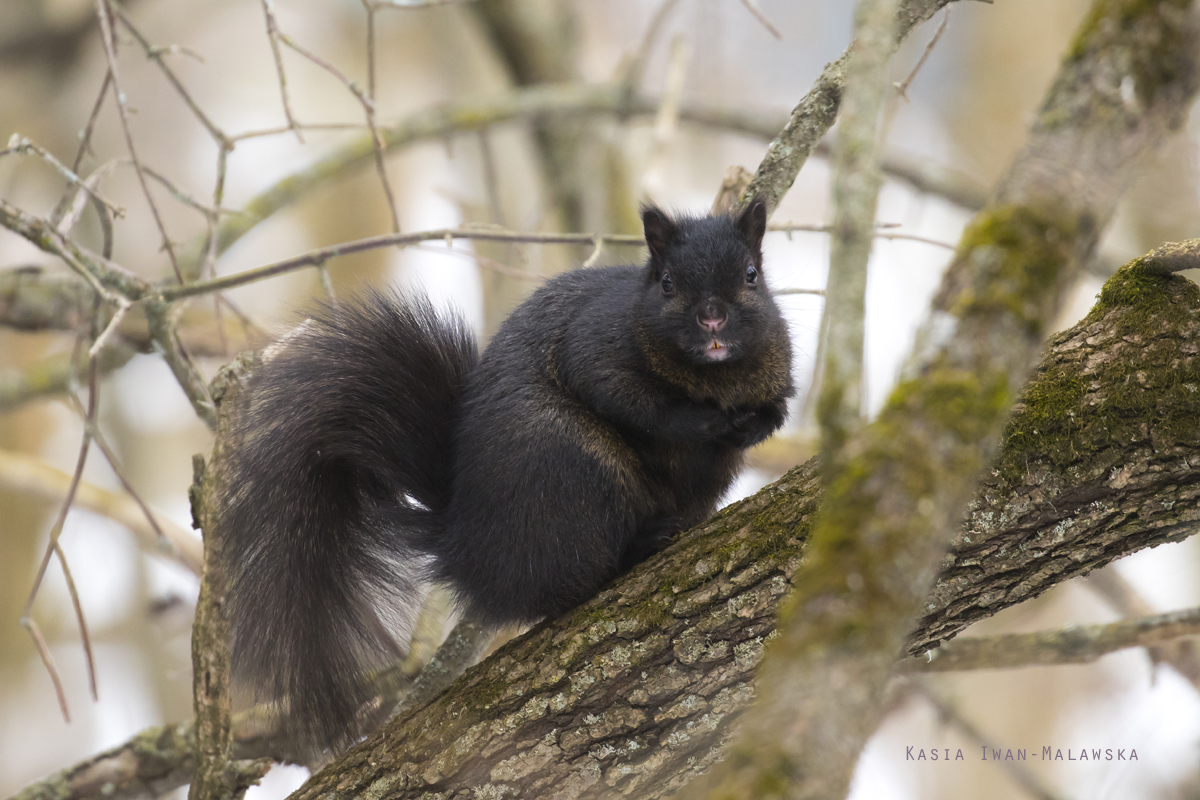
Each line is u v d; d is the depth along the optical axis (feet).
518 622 29.01
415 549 30.76
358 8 90.17
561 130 62.49
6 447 73.82
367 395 30.22
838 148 12.34
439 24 85.40
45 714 74.79
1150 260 21.42
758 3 89.15
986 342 11.69
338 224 82.84
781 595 22.70
